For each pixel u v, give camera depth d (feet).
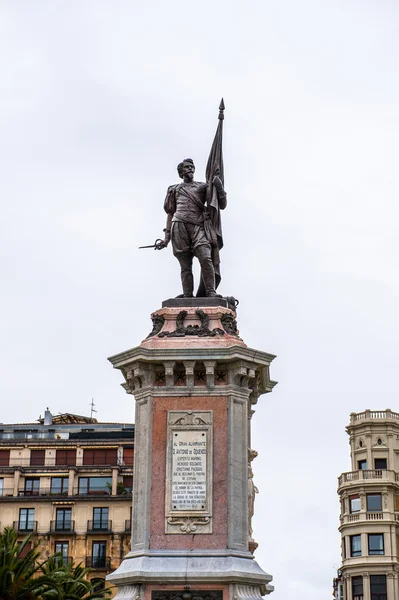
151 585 75.92
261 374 85.10
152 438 80.48
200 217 88.74
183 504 78.59
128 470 296.51
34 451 305.94
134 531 79.41
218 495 78.69
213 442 79.97
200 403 80.94
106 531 284.00
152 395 81.41
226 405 80.69
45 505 289.12
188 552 77.00
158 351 81.00
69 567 178.60
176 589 75.61
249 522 82.17
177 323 83.66
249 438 84.53
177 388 81.30
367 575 293.84
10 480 296.51
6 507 290.15
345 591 299.99
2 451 306.14
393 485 299.99
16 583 156.25
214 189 88.89
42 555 282.56
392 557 293.23
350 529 301.63
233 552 76.84
